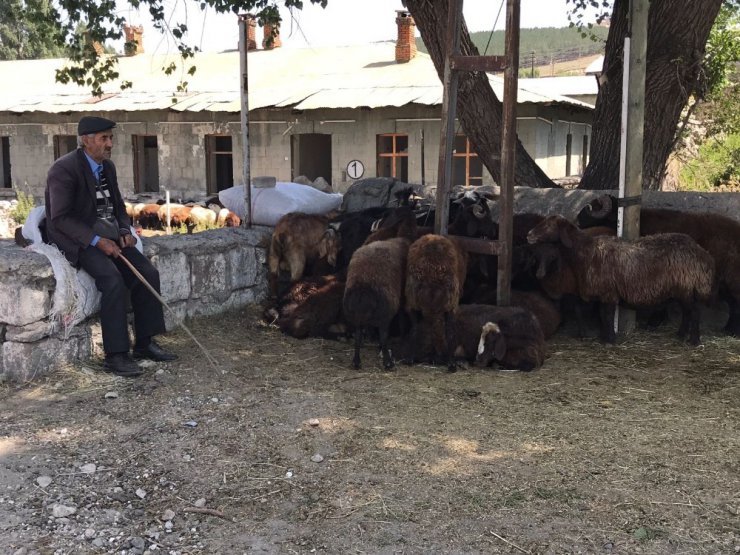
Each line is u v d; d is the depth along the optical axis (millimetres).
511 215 6441
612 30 8633
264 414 4973
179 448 4457
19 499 3834
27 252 5680
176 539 3502
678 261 6324
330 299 6910
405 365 6137
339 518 3652
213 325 7203
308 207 8977
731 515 3609
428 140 19344
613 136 8727
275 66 24625
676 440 4496
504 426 4734
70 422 4832
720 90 14742
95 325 6066
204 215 16094
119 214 6008
